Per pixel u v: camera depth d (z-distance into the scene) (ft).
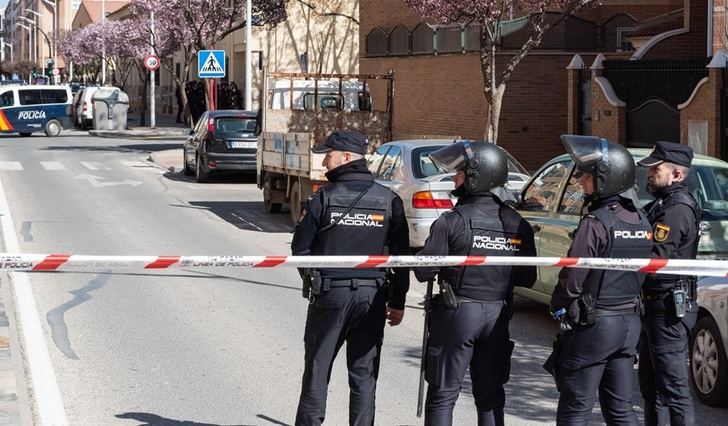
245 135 85.40
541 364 30.14
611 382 19.65
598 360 19.21
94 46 234.79
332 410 25.22
